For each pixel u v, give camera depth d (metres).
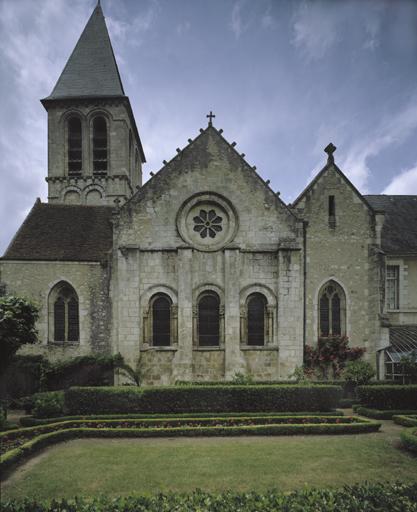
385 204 28.83
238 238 20.95
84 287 21.16
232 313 20.27
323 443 12.30
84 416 14.84
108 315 20.84
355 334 21.59
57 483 9.18
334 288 22.08
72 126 36.81
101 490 8.77
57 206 25.27
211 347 20.36
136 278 20.39
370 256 22.12
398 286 24.86
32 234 22.88
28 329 15.59
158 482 9.20
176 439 12.84
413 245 25.27
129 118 38.00
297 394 15.94
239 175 21.25
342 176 22.53
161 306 20.77
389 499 6.60
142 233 20.84
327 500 6.70
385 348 21.19
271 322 20.58
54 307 21.45
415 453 11.25
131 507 6.53
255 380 19.88
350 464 10.38
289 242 20.83
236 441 12.59
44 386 19.72
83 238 23.08
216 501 6.75
